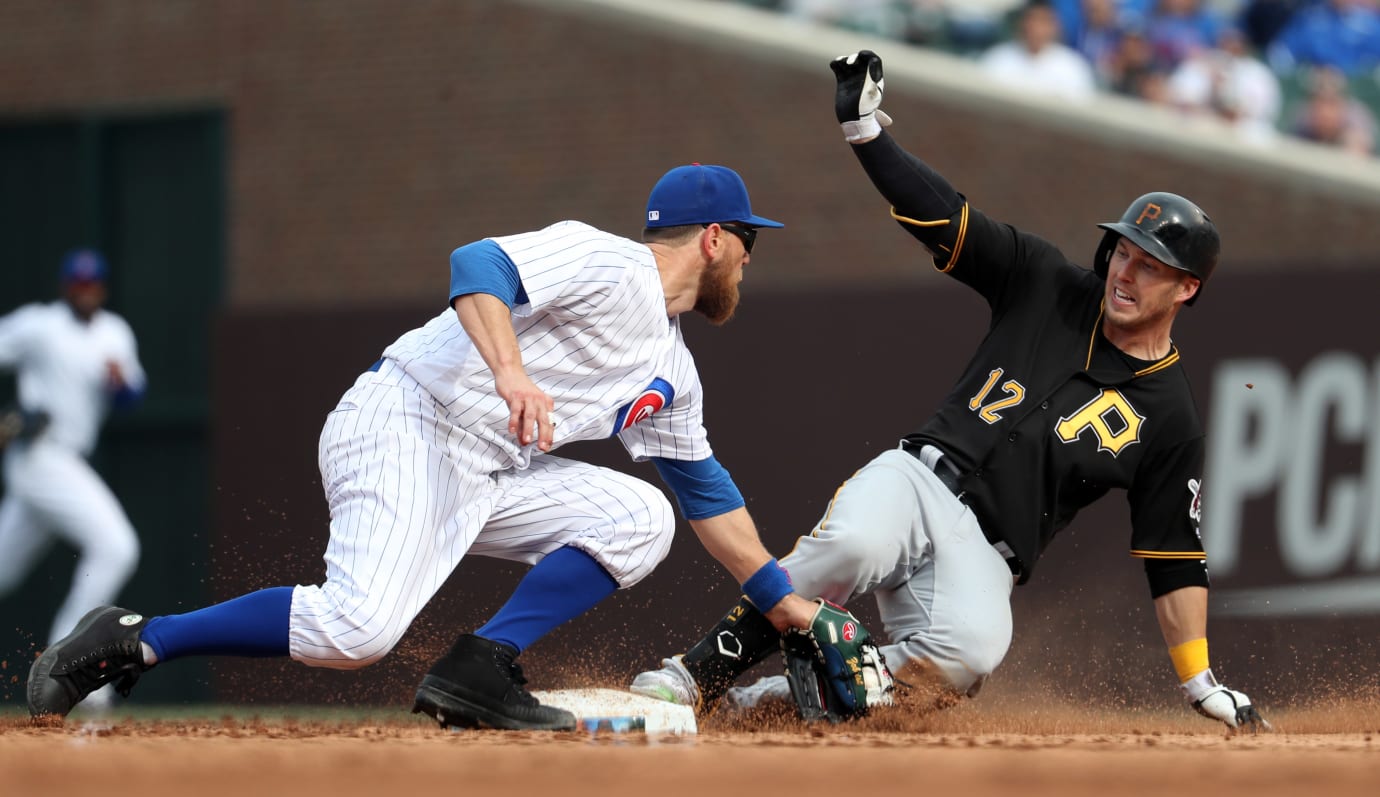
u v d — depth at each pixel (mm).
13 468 27375
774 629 13828
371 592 11078
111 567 27438
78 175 40656
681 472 12945
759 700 13930
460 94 37750
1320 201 31344
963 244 13891
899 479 13781
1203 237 13305
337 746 8508
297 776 6555
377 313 33750
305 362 34031
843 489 14055
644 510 12133
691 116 35656
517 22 37312
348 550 11258
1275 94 39188
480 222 37500
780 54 34938
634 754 7742
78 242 40562
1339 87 38875
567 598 11891
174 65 40062
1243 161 31812
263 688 27953
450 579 22750
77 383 27500
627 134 36281
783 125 34875
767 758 7492
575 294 11359
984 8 40188
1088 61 37750
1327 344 26719
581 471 12430
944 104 33750
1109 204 32656
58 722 11211
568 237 11453
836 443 29453
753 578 13070
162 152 40188
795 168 34688
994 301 14289
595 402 11734
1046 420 13625
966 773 6730
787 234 34594
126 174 40469
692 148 35625
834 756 7703
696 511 13070
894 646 13906
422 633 22812
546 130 36969
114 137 40594
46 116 40906
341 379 33875
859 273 33969
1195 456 13820
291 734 10812
